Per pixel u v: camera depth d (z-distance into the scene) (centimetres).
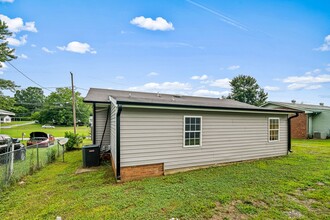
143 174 552
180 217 322
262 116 808
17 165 678
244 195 408
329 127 1680
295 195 413
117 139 518
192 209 347
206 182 496
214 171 606
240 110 702
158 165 576
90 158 714
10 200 402
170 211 339
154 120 573
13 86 1616
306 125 1711
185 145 622
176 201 380
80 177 565
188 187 460
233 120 726
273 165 684
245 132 756
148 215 326
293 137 1800
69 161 827
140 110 552
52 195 425
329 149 1070
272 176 546
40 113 4775
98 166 722
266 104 2095
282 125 884
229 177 539
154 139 572
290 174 565
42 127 4100
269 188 450
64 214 334
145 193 424
